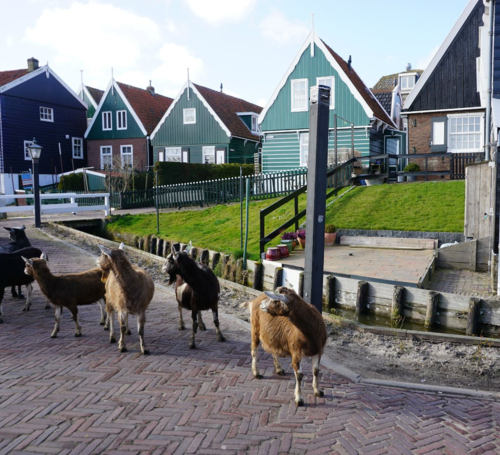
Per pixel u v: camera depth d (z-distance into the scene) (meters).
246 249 13.42
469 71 21.75
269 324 5.54
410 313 9.12
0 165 34.75
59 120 39.12
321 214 7.67
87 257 14.55
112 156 37.41
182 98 34.66
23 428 4.71
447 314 8.65
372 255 12.70
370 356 7.36
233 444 4.46
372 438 4.59
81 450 4.35
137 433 4.64
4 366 6.29
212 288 7.19
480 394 5.66
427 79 22.42
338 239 14.58
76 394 5.46
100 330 8.00
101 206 22.88
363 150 25.59
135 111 37.59
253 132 37.38
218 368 6.30
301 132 27.20
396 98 33.00
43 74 37.66
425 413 5.15
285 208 18.34
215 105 34.75
